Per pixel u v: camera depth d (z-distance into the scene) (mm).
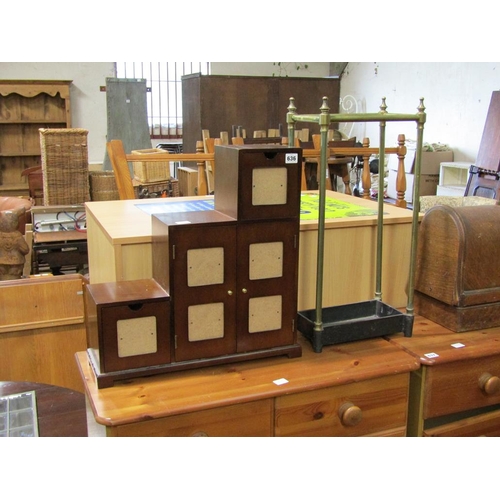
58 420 1226
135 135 6668
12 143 6691
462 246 1456
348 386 1278
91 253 1856
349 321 1451
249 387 1195
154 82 7523
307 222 1525
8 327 2012
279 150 1223
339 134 5488
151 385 1193
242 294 1264
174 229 1172
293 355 1341
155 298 1188
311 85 7066
